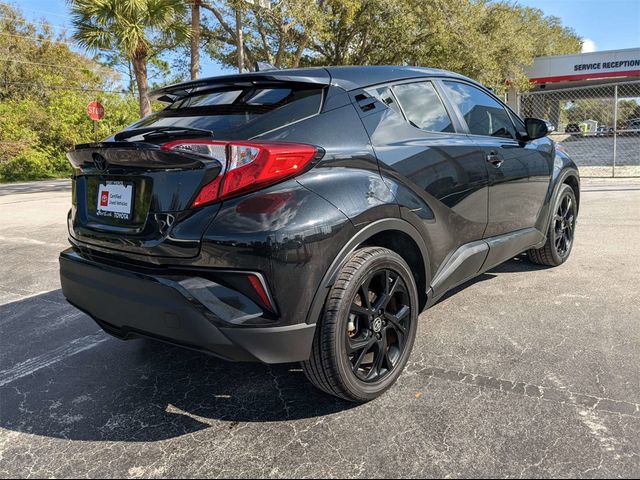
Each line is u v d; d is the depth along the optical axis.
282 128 2.33
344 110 2.57
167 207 2.21
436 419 2.36
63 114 24.94
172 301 2.14
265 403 2.61
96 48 13.41
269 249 2.07
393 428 2.31
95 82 35.53
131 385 2.86
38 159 22.62
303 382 2.82
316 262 2.19
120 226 2.42
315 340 2.29
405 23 17.08
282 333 2.14
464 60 19.66
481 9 20.20
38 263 5.80
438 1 17.31
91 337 3.58
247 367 3.04
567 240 4.80
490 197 3.40
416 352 3.06
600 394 2.51
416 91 3.09
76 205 2.77
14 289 4.79
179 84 2.87
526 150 3.93
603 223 6.61
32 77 31.08
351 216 2.31
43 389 2.84
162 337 2.28
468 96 3.56
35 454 2.24
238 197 2.12
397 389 2.65
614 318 3.44
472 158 3.22
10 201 12.43
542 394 2.53
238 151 2.11
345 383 2.37
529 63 24.33
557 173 4.39
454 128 3.26
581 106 29.11
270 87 2.58
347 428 2.34
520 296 3.96
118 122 28.23
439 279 2.96
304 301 2.17
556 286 4.16
